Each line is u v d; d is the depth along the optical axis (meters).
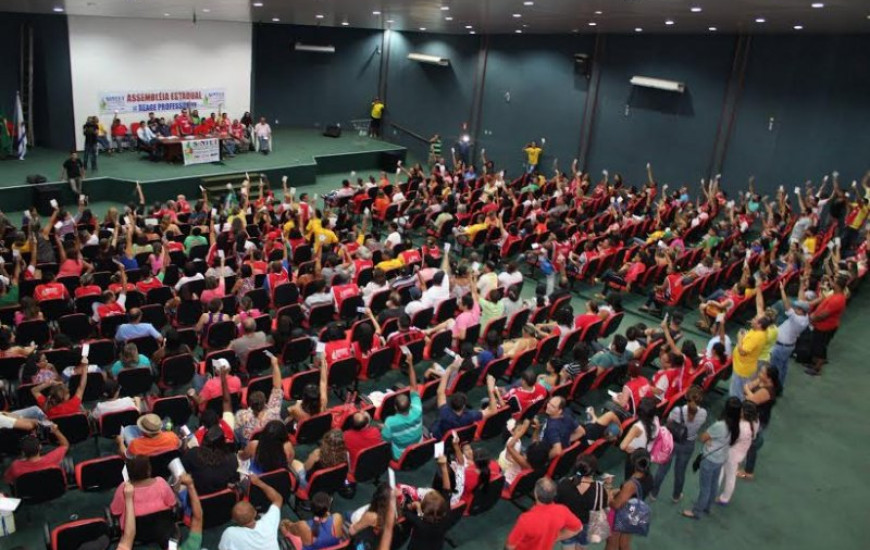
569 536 5.05
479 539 6.87
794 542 7.14
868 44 17.17
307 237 14.44
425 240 17.02
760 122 19.64
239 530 4.75
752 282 12.48
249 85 26.52
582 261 13.88
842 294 10.80
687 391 7.03
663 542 6.95
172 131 23.19
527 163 25.91
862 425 9.68
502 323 10.44
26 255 12.09
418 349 9.45
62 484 6.22
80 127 22.19
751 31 18.23
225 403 7.27
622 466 8.23
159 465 6.38
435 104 28.98
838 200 16.44
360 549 5.27
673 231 15.97
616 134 23.33
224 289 11.41
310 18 22.50
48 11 19.67
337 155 25.36
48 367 7.73
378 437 6.85
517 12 16.42
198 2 16.58
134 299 10.51
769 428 9.45
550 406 7.01
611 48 22.89
